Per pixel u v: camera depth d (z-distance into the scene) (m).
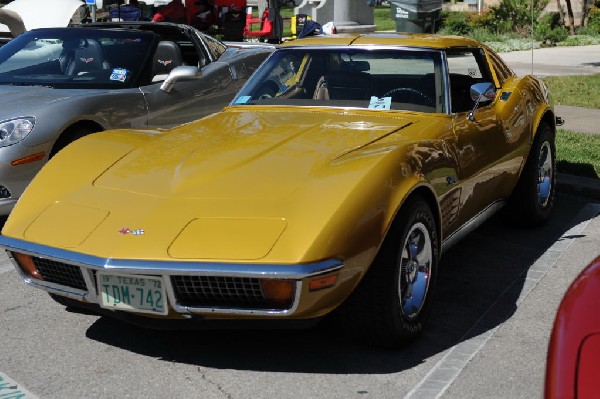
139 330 4.46
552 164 6.49
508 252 5.85
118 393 3.74
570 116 10.88
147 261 3.57
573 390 2.16
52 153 6.27
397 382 3.82
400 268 3.96
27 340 4.34
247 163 4.20
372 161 4.00
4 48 7.66
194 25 17.52
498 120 5.51
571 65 18.47
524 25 27.14
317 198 3.75
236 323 3.71
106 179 4.26
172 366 4.02
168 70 7.60
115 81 7.18
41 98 6.52
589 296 2.47
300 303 3.53
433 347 4.23
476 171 5.02
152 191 4.04
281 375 3.90
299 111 5.17
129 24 8.42
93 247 3.73
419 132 4.69
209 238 3.62
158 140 4.72
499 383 3.82
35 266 4.04
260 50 8.90
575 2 30.78
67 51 7.45
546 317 4.65
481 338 4.35
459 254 5.80
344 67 5.36
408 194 3.97
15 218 4.14
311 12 24.58
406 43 5.39
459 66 5.52
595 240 6.13
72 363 4.06
